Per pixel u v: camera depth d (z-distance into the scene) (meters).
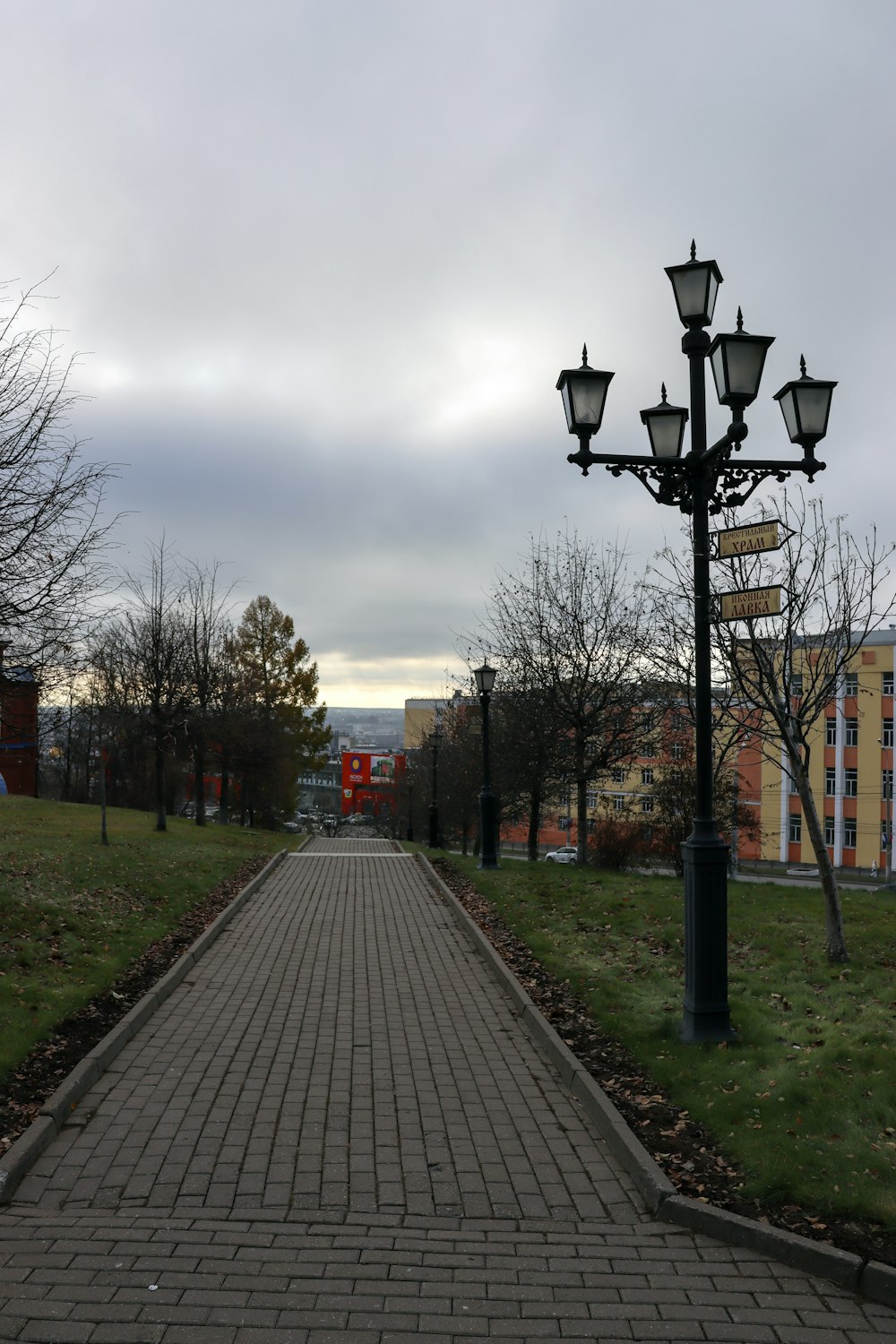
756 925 11.59
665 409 7.57
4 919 10.30
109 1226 4.52
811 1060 6.49
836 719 48.09
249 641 40.06
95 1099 6.13
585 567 23.20
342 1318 3.78
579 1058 7.06
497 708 27.44
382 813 76.88
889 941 10.64
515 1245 4.45
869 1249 4.28
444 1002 8.74
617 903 13.23
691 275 7.39
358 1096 6.31
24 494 10.14
